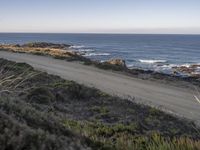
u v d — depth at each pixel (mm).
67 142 6266
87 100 19453
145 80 32562
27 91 15469
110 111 16734
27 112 6898
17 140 5008
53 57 49156
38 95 15898
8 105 6605
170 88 28562
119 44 170750
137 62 72250
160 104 21344
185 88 29062
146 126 14406
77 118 14008
